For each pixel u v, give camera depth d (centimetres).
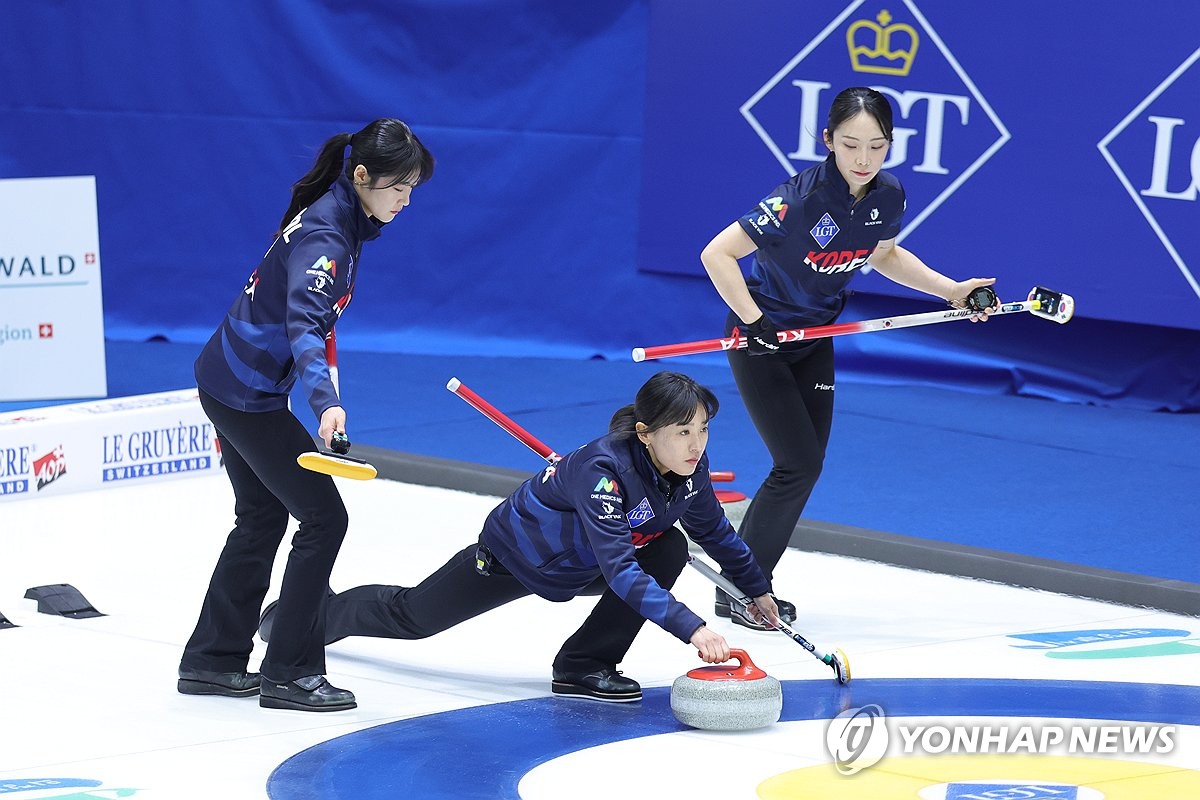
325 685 1507
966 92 3216
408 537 2220
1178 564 2153
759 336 1786
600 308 3597
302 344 1397
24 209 3117
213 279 3703
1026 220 3206
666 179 3484
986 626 1844
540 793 1268
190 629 1783
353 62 3559
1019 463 2775
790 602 1939
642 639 1784
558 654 1569
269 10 3569
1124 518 2411
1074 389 3312
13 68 3678
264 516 1553
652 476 1474
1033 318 3338
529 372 3462
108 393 3266
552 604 1909
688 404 1428
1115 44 3083
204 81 3616
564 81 3519
